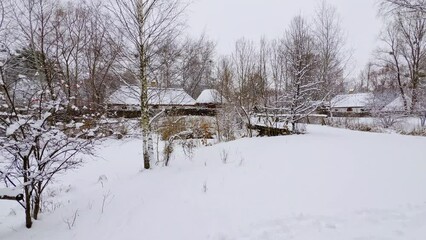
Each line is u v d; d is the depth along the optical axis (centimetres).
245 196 478
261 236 353
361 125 1823
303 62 1334
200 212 431
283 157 721
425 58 2597
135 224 418
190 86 2622
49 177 447
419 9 1209
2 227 462
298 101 1194
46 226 450
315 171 587
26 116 443
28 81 518
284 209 421
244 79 1783
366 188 486
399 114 1927
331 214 399
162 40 761
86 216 473
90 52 1745
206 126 1532
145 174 702
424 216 390
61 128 500
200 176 618
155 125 1016
